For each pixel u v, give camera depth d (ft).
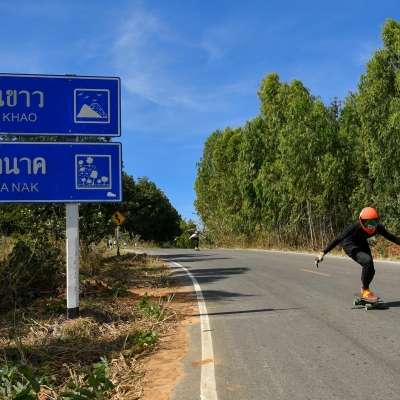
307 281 41.63
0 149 26.66
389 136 67.92
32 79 27.25
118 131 27.81
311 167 89.10
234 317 28.14
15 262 35.40
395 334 22.27
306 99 89.92
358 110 74.90
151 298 36.94
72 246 26.78
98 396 14.69
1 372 15.70
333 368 17.94
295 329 24.27
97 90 27.81
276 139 105.29
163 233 222.28
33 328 25.43
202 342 22.68
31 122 27.12
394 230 70.69
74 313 26.55
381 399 14.79
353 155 86.38
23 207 51.62
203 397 15.48
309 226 103.65
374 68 71.67
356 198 78.79
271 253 89.25
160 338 24.16
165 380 17.60
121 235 175.32
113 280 46.80
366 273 28.35
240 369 18.39
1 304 32.01
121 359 20.11
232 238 153.17
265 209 111.24
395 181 69.36
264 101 111.96
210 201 182.29
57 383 17.67
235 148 140.36
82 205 59.00
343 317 26.45
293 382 16.67
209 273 53.98
